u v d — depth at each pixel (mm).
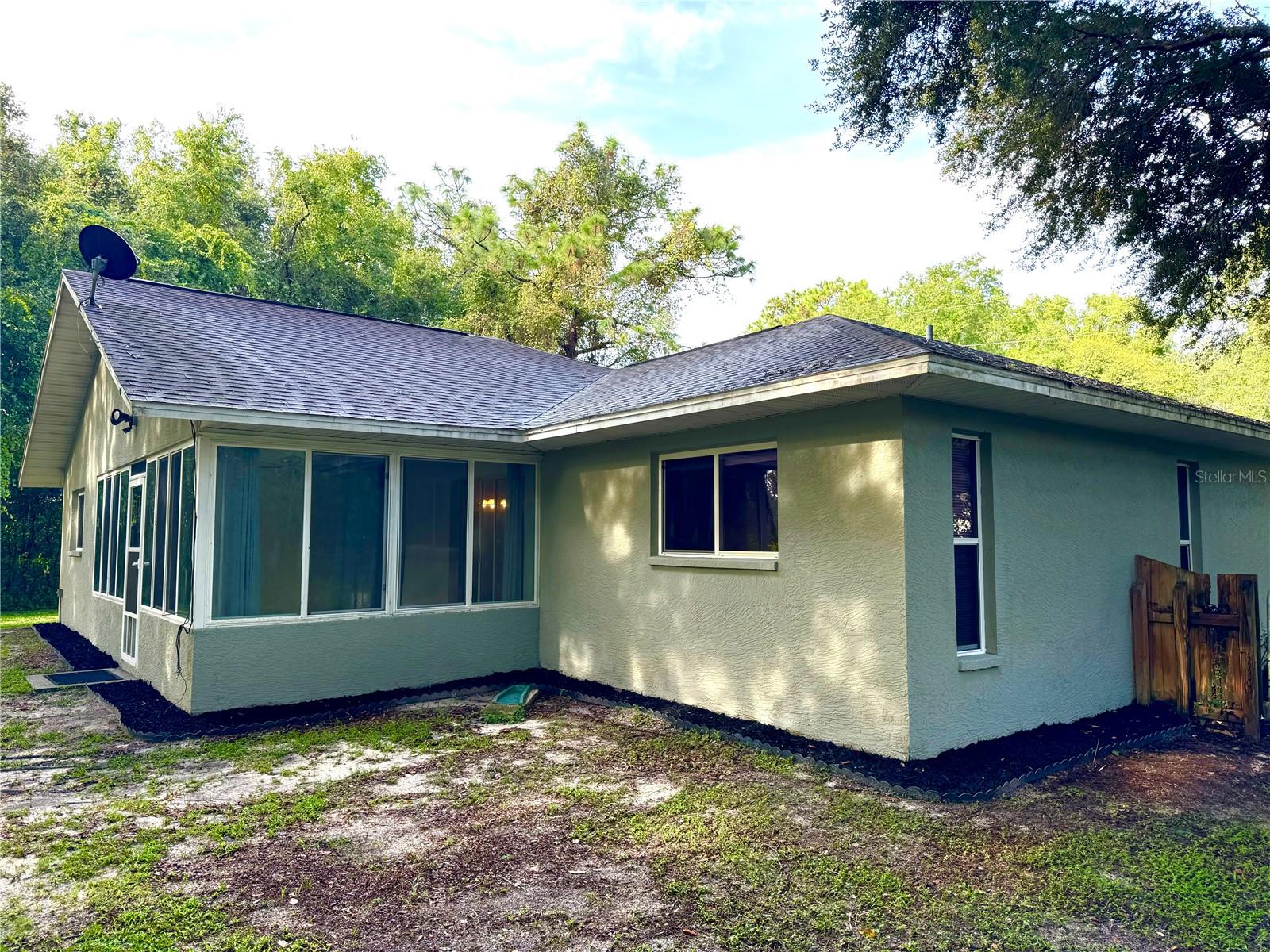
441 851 4184
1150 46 9797
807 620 6258
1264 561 10133
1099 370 27219
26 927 3314
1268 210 10703
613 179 29469
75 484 14000
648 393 7789
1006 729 6176
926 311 43469
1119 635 7379
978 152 11781
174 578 7852
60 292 9758
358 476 8094
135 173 27703
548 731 6801
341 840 4332
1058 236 11656
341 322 11234
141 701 7707
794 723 6352
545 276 28109
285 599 7555
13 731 6723
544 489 9594
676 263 29500
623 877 3861
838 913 3496
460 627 8781
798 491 6387
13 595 19266
